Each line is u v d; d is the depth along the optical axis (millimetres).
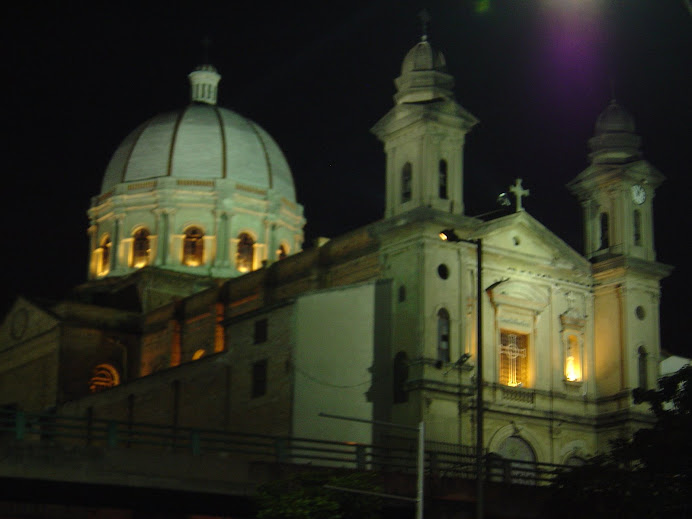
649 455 45969
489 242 58875
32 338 75250
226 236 80000
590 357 62125
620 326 61625
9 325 78250
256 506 42000
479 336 40219
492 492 47688
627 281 62062
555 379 60250
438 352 55344
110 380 74188
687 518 45312
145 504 46406
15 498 44469
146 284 76375
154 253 79625
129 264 80500
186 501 46094
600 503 45625
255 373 57812
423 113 57281
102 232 83125
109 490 43250
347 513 39188
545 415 58969
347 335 56156
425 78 59344
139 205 81125
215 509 47094
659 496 44625
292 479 40000
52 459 40312
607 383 61594
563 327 61188
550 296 61188
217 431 43656
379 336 56500
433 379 54219
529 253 60406
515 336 59812
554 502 47094
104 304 78938
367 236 59562
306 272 63219
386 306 56969
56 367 72125
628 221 63844
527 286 60281
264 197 82125
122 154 83938
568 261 61906
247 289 67750
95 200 84250
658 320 63000
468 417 55406
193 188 80500
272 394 56125
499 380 58219
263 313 58031
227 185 80688
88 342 73438
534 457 58406
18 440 39812
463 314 56312
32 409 73688
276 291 65375
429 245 55938
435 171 57469
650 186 65312
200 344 70500
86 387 72625
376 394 55594
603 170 64688
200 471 43031
